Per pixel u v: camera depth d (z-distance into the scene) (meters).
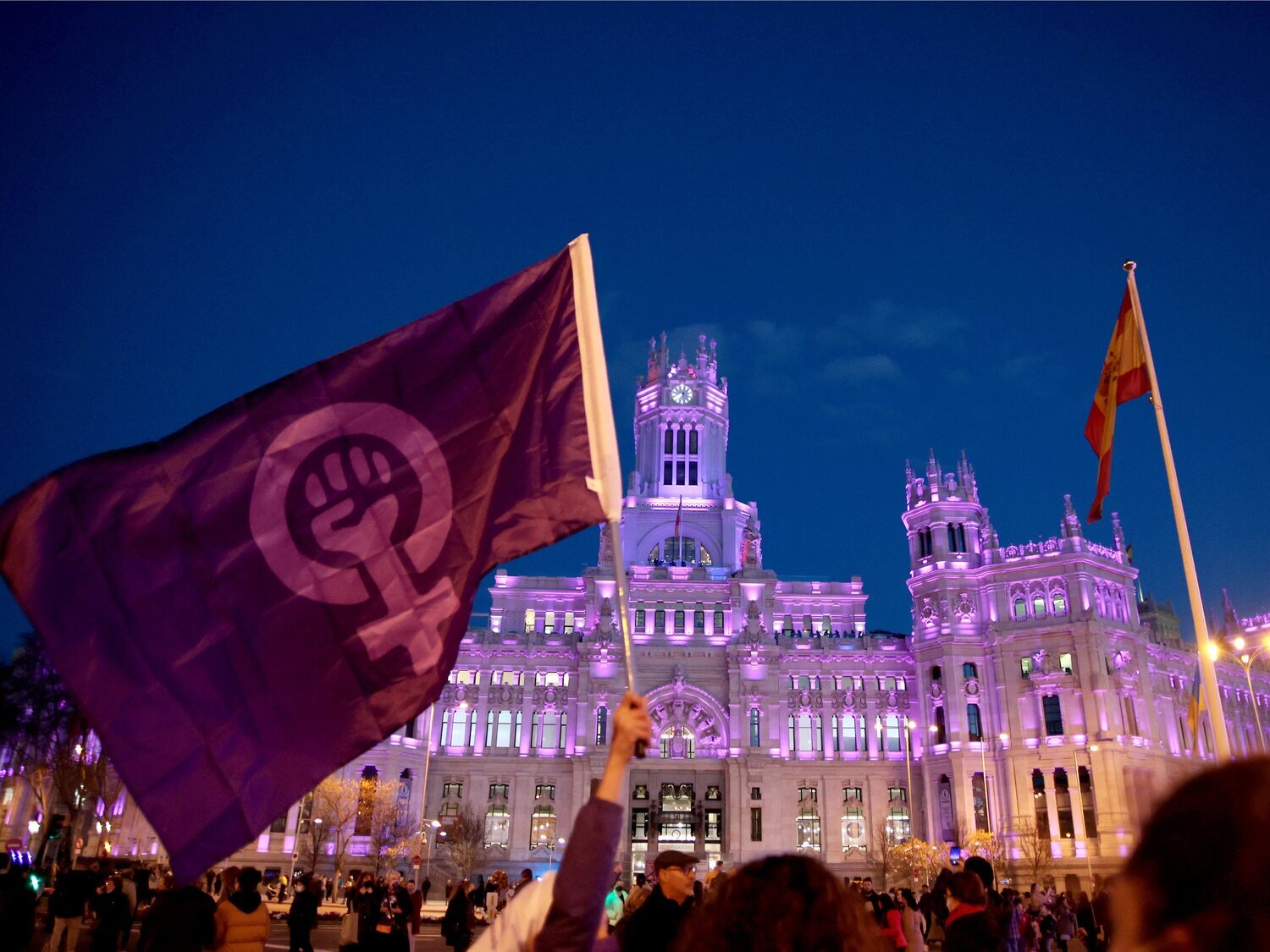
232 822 7.98
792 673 128.00
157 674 8.23
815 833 119.88
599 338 9.96
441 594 9.13
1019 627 116.31
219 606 8.66
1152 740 109.69
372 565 9.11
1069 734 109.88
